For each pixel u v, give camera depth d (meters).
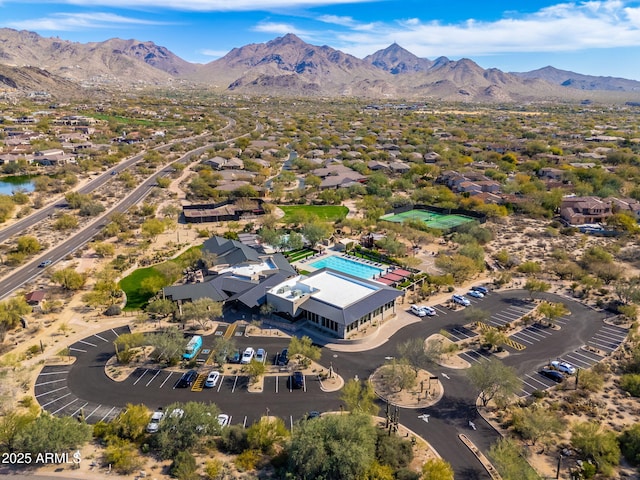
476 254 127.75
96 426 63.69
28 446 56.53
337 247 142.50
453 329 95.00
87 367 79.69
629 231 157.12
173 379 76.81
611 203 175.12
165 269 111.62
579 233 160.38
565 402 71.56
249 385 75.25
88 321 95.56
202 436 61.28
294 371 79.50
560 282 118.25
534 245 147.25
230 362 81.81
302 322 95.62
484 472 58.06
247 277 107.75
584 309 103.44
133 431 62.03
